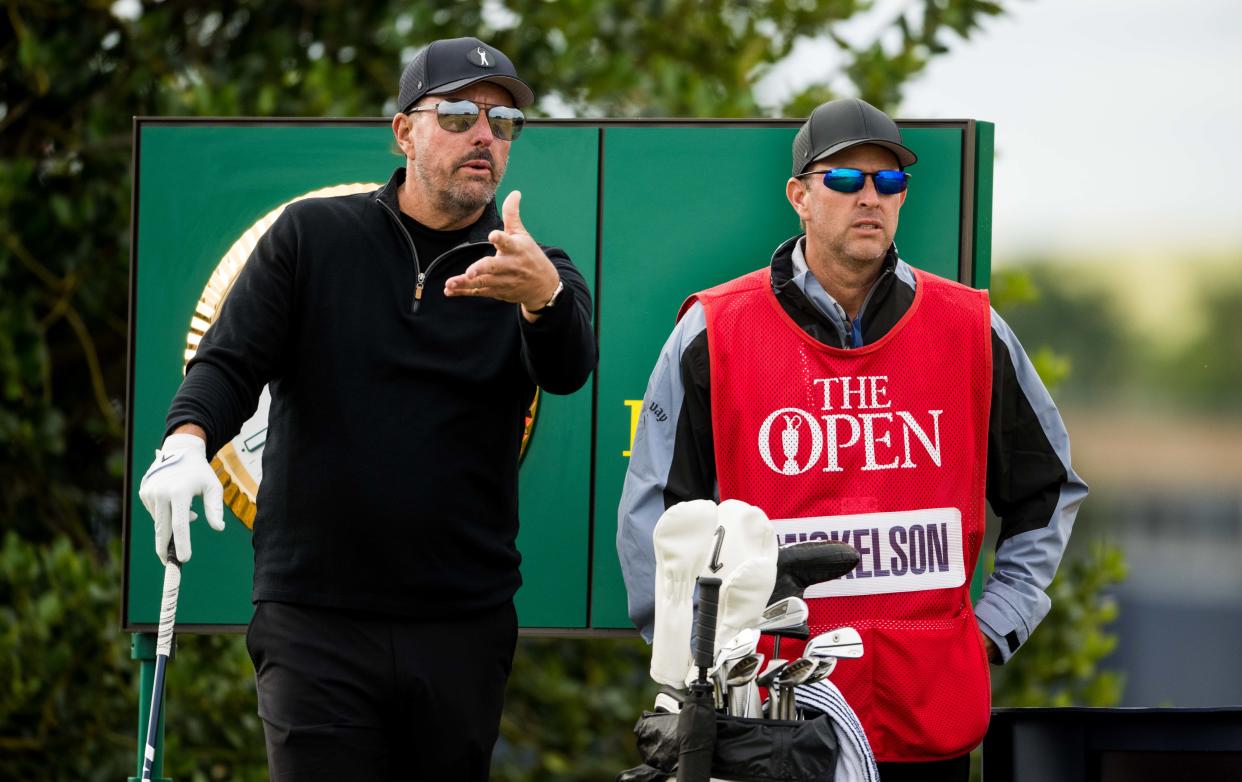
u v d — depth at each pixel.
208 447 10.96
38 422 24.02
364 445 11.36
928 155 15.60
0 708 23.08
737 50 27.89
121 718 23.72
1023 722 12.55
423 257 11.72
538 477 15.67
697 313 13.27
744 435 12.95
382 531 11.31
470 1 26.64
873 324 13.12
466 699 11.61
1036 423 13.55
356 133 15.96
